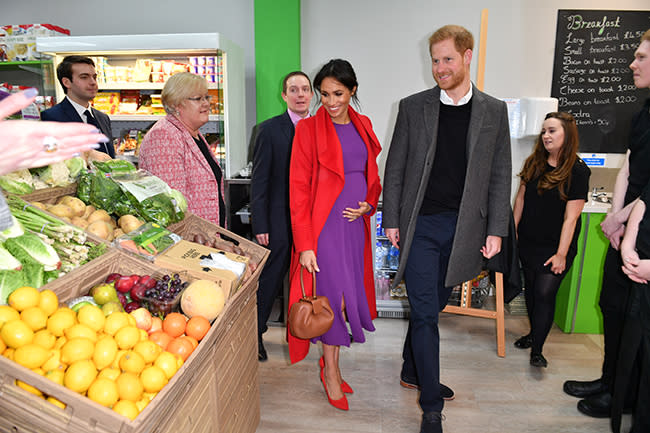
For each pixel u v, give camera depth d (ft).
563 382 8.00
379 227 10.94
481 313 9.37
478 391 7.71
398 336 9.84
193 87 6.89
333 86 6.10
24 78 12.93
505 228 6.64
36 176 5.12
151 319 4.11
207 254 5.26
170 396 3.36
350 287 6.72
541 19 10.82
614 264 6.64
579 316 9.87
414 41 11.09
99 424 2.91
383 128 11.54
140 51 10.11
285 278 9.95
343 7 11.06
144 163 6.87
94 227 4.81
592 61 10.87
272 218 8.20
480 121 6.17
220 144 10.26
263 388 7.79
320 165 6.47
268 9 10.83
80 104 9.08
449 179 6.46
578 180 7.84
